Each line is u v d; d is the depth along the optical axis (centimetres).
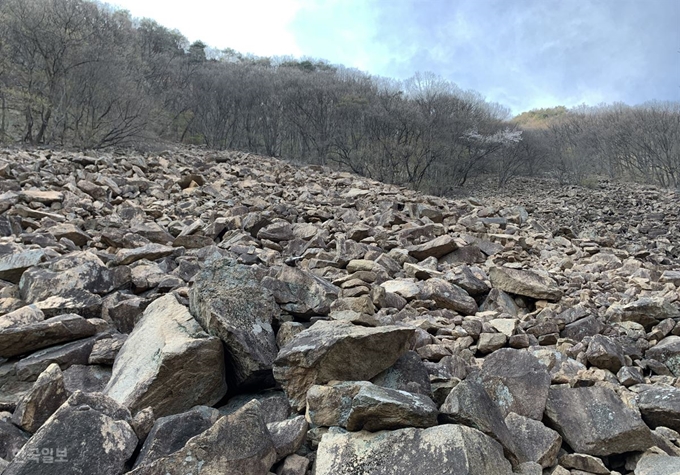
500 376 377
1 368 409
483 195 3044
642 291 748
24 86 2122
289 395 351
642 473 302
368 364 359
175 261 739
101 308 505
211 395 368
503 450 295
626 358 495
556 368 458
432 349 456
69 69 2191
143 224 947
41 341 425
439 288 652
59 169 1404
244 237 955
